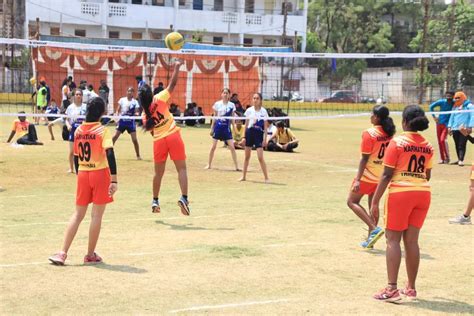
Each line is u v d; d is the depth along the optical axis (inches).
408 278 234.4
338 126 1408.7
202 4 2222.0
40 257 273.1
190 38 2177.7
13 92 1359.5
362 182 299.1
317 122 1557.6
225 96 595.5
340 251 297.1
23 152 677.3
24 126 754.2
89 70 1225.4
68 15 2026.3
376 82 2066.9
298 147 863.1
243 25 2225.6
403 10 3179.1
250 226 350.0
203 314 207.2
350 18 2989.7
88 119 262.1
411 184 225.9
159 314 205.9
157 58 1242.6
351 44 3002.0
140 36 2144.4
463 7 2517.2
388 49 2999.5
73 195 438.0
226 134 598.2
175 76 368.8
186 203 359.9
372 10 3120.1
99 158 260.4
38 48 1189.7
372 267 270.8
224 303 218.8
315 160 701.9
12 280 239.1
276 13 2299.5
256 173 585.0
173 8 2140.7
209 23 2188.7
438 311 218.7
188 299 222.1
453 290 243.0
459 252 301.9
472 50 2290.8
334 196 460.1
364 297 230.8
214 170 595.5
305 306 218.2
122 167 590.2
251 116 524.4
